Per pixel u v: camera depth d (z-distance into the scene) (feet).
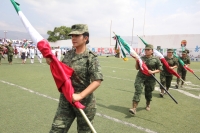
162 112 15.17
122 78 31.24
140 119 13.38
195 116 14.42
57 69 6.73
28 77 28.40
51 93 19.10
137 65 14.93
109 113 14.30
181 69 26.35
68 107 7.13
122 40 15.52
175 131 11.55
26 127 11.13
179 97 20.42
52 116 12.97
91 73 6.89
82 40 6.93
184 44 95.50
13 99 16.60
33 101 16.22
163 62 20.66
